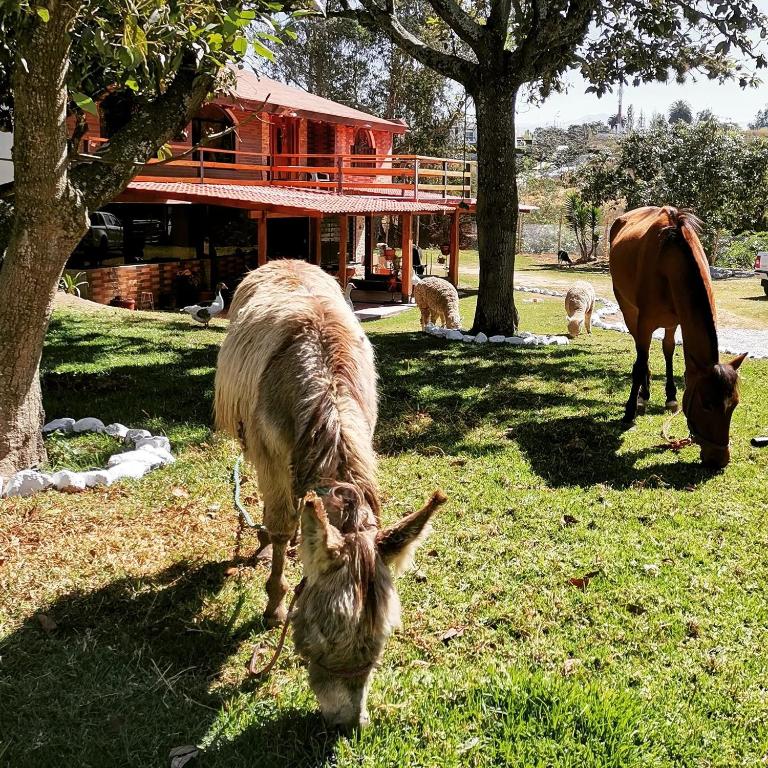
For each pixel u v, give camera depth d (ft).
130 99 24.08
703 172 110.22
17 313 18.29
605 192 122.93
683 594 14.60
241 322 13.85
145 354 34.04
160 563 15.47
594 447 23.06
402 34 41.50
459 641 13.07
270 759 10.25
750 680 12.04
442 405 27.14
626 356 37.42
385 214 69.00
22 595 13.99
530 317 60.75
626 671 12.26
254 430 12.66
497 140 41.22
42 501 17.90
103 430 22.61
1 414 18.90
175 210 71.05
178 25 16.74
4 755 10.18
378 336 43.60
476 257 128.36
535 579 15.06
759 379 32.17
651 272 23.09
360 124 86.69
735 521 17.75
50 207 17.38
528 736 10.63
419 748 10.55
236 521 17.48
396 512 18.19
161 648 12.78
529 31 41.11
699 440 21.04
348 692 8.98
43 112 16.37
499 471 20.94
